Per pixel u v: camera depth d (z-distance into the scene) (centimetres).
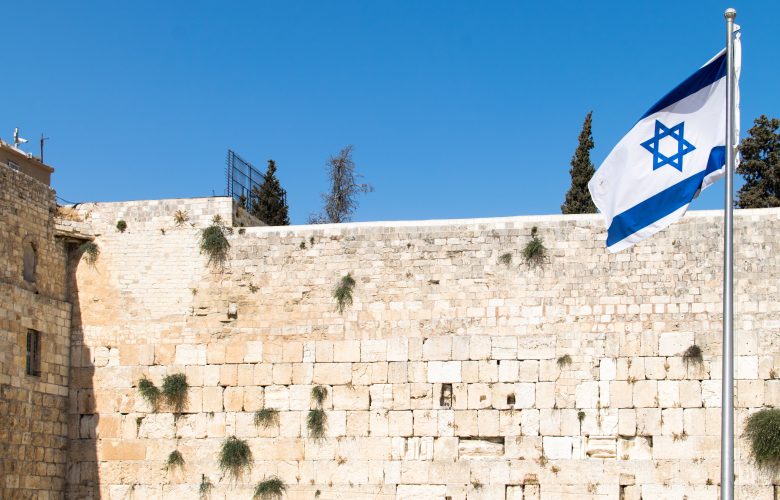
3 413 3697
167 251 4166
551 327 3894
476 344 3922
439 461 3881
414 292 3994
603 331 3866
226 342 4075
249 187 5244
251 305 4088
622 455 3797
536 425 3850
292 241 4106
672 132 2888
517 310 3922
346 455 3934
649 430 3797
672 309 3841
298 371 4009
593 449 3816
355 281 4034
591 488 3788
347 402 3962
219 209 4181
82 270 4188
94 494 4022
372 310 4006
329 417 3962
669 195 2864
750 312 3797
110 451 4044
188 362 4078
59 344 4069
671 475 3762
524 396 3872
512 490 3838
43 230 4062
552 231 3953
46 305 4006
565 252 3931
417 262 4012
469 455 3878
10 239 3850
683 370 3806
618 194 2941
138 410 4062
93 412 4075
